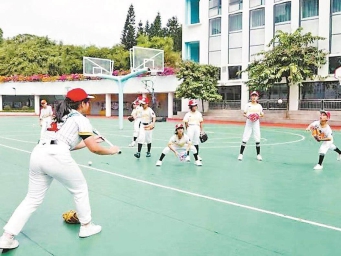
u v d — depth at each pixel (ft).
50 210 17.20
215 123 90.53
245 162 31.01
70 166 13.08
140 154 35.55
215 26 105.60
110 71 91.76
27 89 147.23
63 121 13.19
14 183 23.04
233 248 12.62
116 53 190.19
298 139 51.24
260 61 89.76
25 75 173.37
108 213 16.65
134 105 42.93
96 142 13.35
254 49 97.91
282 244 12.96
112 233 14.14
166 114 131.85
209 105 107.86
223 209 17.22
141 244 13.03
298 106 90.17
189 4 111.34
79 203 13.66
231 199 18.98
